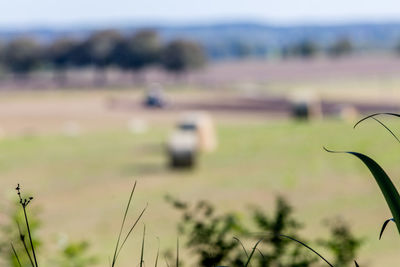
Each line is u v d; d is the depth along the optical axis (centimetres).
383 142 4069
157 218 2372
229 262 488
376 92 16300
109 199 2880
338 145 4244
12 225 571
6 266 473
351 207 2472
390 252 1689
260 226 586
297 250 532
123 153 4684
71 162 4256
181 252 1237
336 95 14600
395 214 259
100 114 9812
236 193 2939
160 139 5716
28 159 4428
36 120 8862
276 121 7831
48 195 3041
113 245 1953
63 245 789
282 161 3894
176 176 3581
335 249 579
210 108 10831
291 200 2677
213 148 4819
